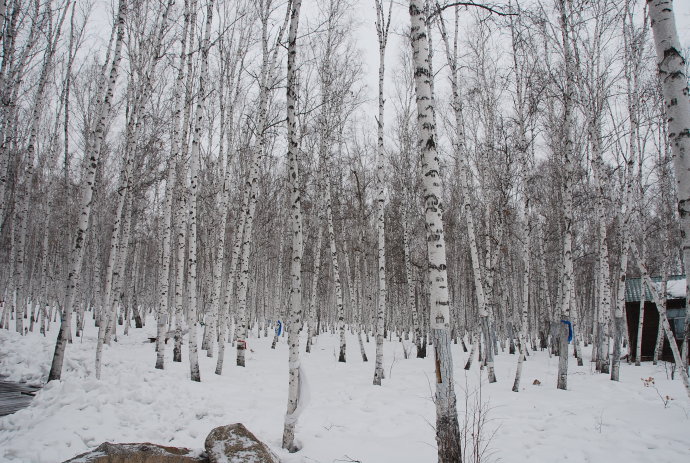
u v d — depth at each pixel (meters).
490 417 7.67
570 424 7.06
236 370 12.06
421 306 23.12
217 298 14.78
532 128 12.38
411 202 18.61
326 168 15.77
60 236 22.70
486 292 15.22
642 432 6.43
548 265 22.27
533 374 13.02
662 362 16.52
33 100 16.86
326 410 8.20
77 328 17.55
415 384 10.98
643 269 10.27
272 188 21.25
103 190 19.89
